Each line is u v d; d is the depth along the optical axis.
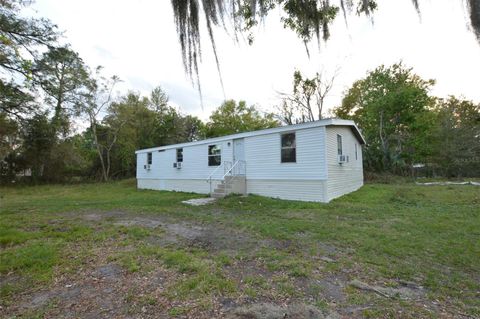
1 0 6.34
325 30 3.74
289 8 3.72
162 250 4.30
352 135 13.30
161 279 3.24
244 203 9.59
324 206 8.55
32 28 13.13
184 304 2.64
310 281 3.16
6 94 14.62
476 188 12.09
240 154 12.50
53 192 15.70
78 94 19.75
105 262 3.84
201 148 14.32
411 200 9.47
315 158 9.87
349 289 2.95
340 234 5.20
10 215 7.56
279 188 10.95
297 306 2.57
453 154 20.30
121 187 18.94
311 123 9.95
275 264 3.68
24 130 18.83
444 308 2.58
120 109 25.62
